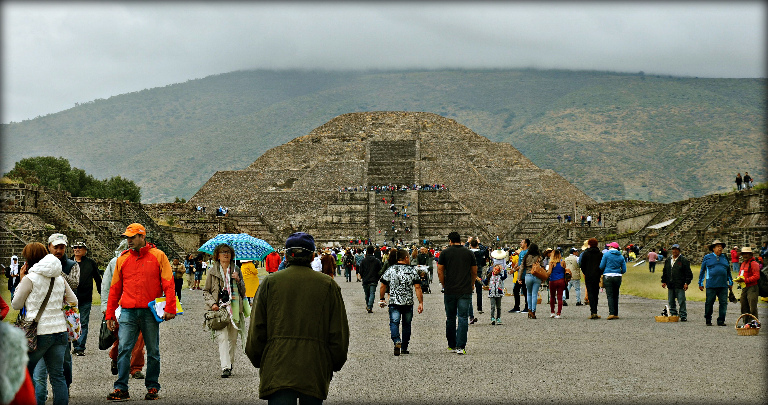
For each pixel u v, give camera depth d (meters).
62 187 139.50
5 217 60.25
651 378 15.03
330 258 38.34
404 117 182.00
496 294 25.42
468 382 14.89
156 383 13.82
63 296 12.83
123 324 13.73
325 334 9.65
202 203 141.38
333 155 165.00
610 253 26.70
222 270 16.38
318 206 133.50
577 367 16.44
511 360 17.55
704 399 13.05
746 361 17.08
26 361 5.84
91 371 17.06
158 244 72.38
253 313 9.70
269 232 118.06
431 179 147.12
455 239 19.16
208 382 15.40
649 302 34.94
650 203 103.44
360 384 14.84
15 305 12.12
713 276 24.30
